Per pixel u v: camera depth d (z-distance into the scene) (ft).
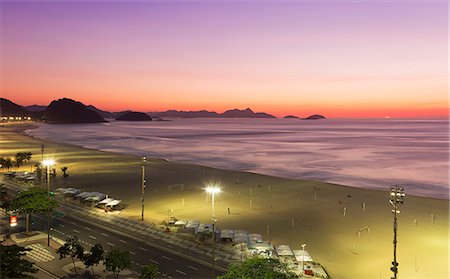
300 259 206.90
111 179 451.12
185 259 215.51
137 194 375.25
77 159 619.26
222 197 368.07
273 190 402.52
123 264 178.81
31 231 251.39
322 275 197.98
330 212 320.29
